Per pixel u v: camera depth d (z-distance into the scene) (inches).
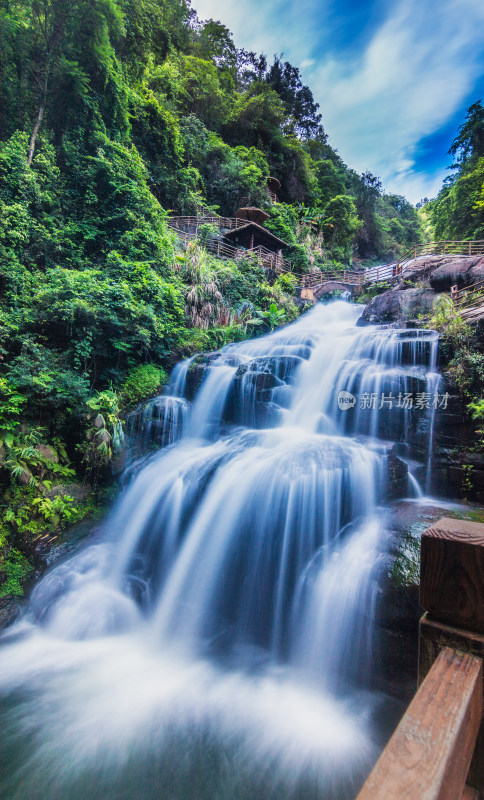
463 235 1117.1
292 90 1728.6
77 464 308.3
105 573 235.3
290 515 209.9
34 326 342.0
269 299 669.9
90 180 487.8
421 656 40.9
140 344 395.5
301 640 181.6
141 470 298.7
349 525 210.7
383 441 283.1
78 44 515.2
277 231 1091.9
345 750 134.1
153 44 908.6
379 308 558.3
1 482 268.4
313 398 348.5
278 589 201.5
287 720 147.7
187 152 976.3
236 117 1251.8
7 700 160.1
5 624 210.1
